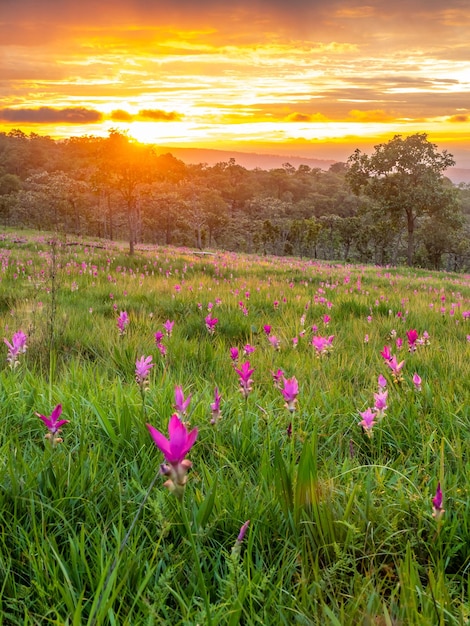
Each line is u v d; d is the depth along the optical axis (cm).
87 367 579
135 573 238
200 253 3372
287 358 595
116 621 207
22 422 393
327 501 279
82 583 241
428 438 379
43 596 222
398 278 2203
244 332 802
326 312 975
